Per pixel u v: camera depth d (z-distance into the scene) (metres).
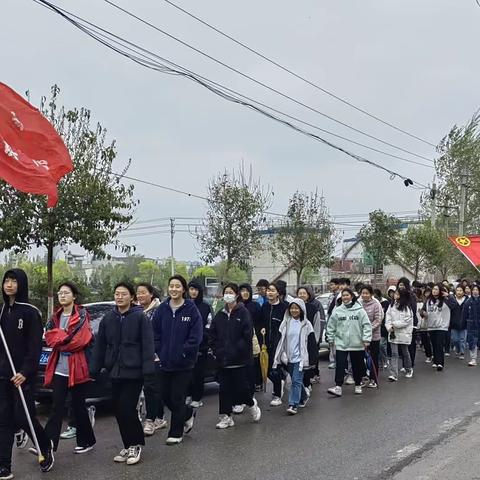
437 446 7.44
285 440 7.73
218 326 8.41
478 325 15.10
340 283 13.59
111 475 6.32
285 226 30.47
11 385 6.30
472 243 21.52
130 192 13.77
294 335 9.41
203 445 7.49
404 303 12.79
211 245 24.89
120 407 6.75
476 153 32.38
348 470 6.48
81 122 13.23
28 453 7.21
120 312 6.93
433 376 13.22
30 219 12.34
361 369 11.05
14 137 7.36
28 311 6.42
